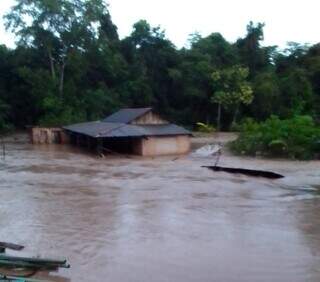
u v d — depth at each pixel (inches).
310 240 587.2
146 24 2476.6
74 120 1966.0
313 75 2402.8
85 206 753.6
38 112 2154.3
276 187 923.4
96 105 2140.7
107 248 553.3
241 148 1434.5
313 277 472.7
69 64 2149.4
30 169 1133.7
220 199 813.9
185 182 969.5
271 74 2362.2
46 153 1453.0
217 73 2246.6
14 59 2145.7
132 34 2491.4
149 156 1408.7
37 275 466.6
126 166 1197.1
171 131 1469.0
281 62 2652.6
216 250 549.6
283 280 465.1
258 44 2652.6
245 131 1540.4
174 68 2409.0
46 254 530.0
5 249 538.9
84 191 871.1
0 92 2113.7
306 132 1366.9
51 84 2073.1
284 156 1338.6
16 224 651.5
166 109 2388.0
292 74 2331.4
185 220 675.4
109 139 1503.4
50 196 826.2
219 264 506.3
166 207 751.7
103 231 619.2
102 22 2436.0
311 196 843.4
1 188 896.9
